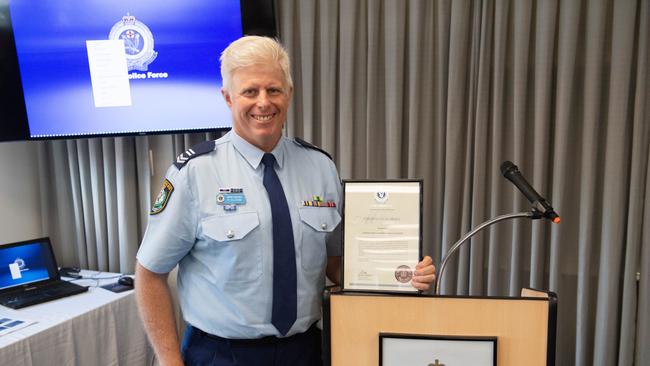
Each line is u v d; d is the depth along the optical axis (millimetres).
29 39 2168
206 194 1226
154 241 1230
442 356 1087
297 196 1296
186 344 1292
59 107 2225
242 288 1209
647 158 1813
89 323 2057
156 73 2217
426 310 1097
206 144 1312
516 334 1072
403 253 1177
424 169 2137
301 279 1249
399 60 2076
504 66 1968
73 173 2717
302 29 2232
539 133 1916
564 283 2010
